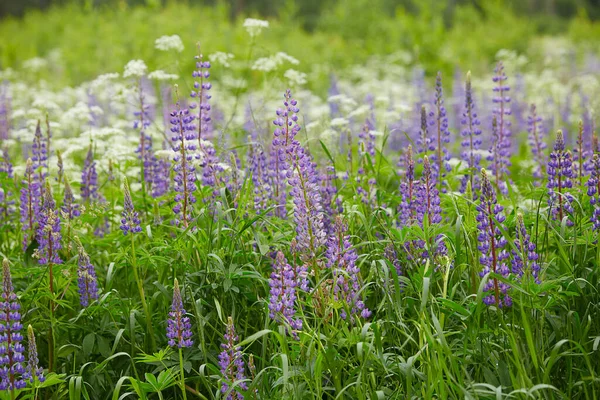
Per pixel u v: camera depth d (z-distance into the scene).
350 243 4.23
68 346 4.23
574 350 4.07
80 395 4.14
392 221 4.49
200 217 4.45
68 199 4.57
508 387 3.96
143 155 5.03
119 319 4.34
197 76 4.57
